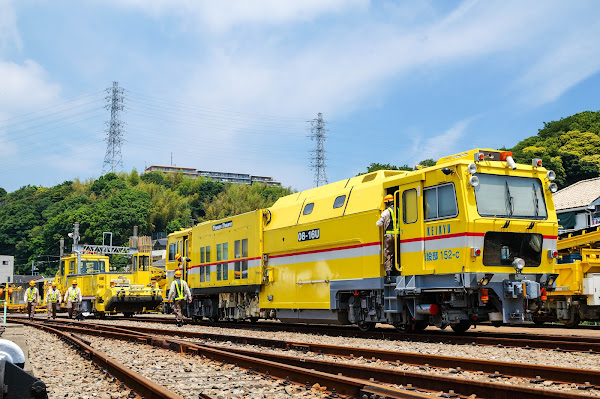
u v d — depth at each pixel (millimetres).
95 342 14484
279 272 18500
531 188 13078
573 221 32219
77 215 89250
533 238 12820
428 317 13391
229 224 21578
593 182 34062
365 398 6055
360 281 14711
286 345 11477
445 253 12398
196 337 14922
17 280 83250
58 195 111688
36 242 94125
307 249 17109
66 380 8391
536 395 5758
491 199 12445
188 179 126938
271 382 7602
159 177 128000
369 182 15305
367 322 15203
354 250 15039
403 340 13086
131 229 90500
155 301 30234
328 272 16078
